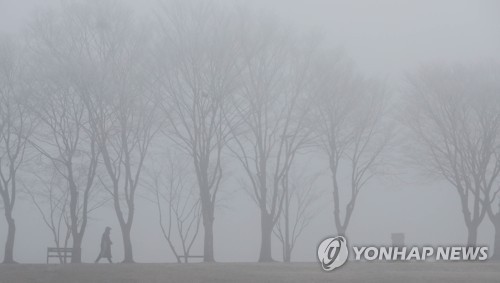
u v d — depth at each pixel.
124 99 56.81
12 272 41.41
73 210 58.38
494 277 38.97
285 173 63.94
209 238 57.84
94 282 37.66
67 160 63.06
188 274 40.31
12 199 59.06
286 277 38.88
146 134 61.00
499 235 64.19
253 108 60.53
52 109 58.47
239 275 39.84
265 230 60.12
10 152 64.06
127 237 56.72
